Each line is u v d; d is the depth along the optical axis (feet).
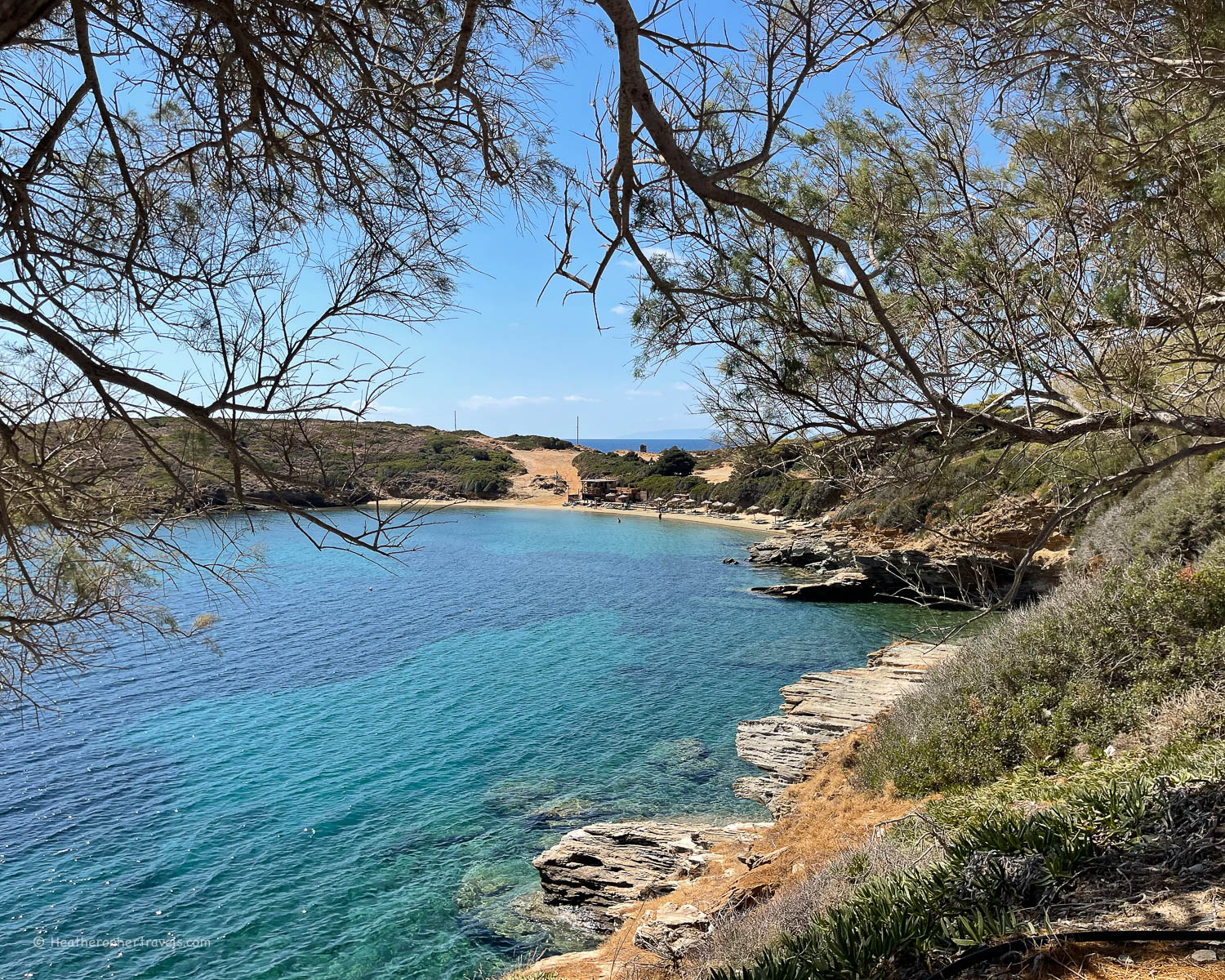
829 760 54.90
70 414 10.84
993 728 37.76
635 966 31.22
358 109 12.30
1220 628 34.32
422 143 12.41
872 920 14.89
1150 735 28.99
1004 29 14.56
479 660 108.06
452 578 182.91
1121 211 14.74
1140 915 12.51
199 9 10.04
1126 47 13.64
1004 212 15.23
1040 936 12.23
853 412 14.88
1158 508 59.11
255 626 130.41
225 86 11.43
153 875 52.31
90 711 86.33
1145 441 17.63
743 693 88.28
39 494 10.71
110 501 11.22
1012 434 15.26
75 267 10.23
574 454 465.47
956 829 24.26
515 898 47.73
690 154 11.45
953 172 15.67
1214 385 15.67
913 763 39.63
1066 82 14.99
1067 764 31.42
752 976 14.42
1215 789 16.31
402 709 86.53
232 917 47.34
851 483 16.39
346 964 42.45
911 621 124.88
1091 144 14.51
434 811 60.70
